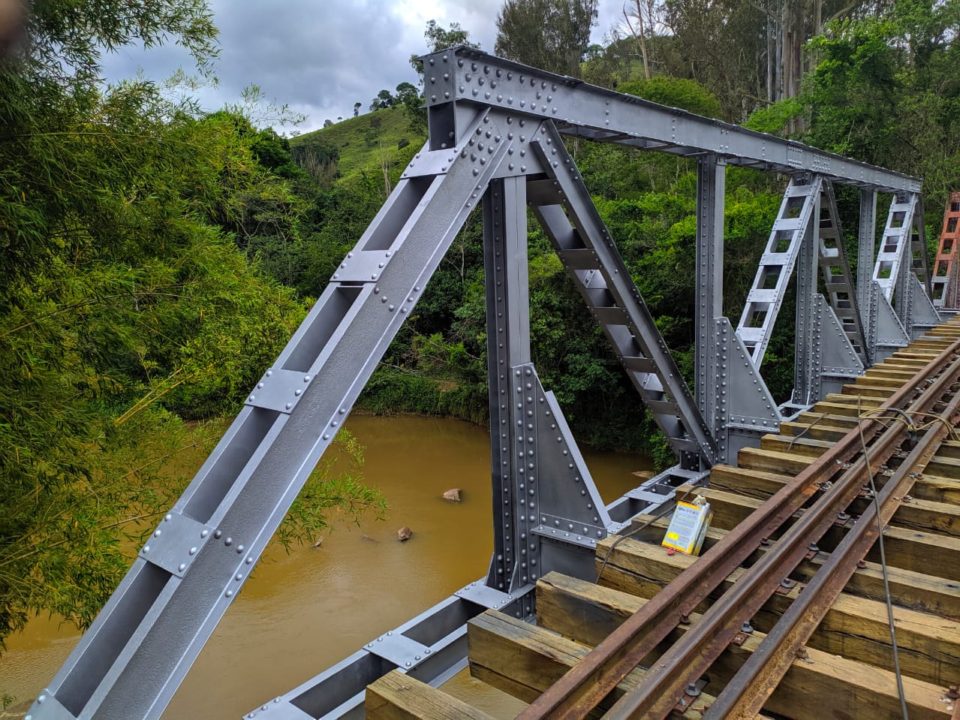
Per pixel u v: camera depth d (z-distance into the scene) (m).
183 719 7.46
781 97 25.34
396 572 10.45
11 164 3.67
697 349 5.48
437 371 19.33
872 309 9.80
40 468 4.23
